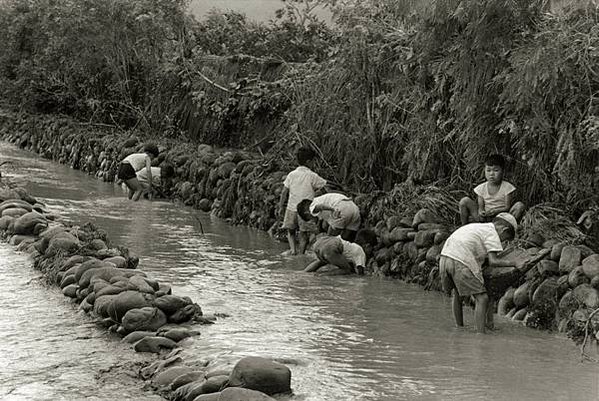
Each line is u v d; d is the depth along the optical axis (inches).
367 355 315.0
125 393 275.3
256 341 329.1
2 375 290.8
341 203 490.0
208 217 668.7
